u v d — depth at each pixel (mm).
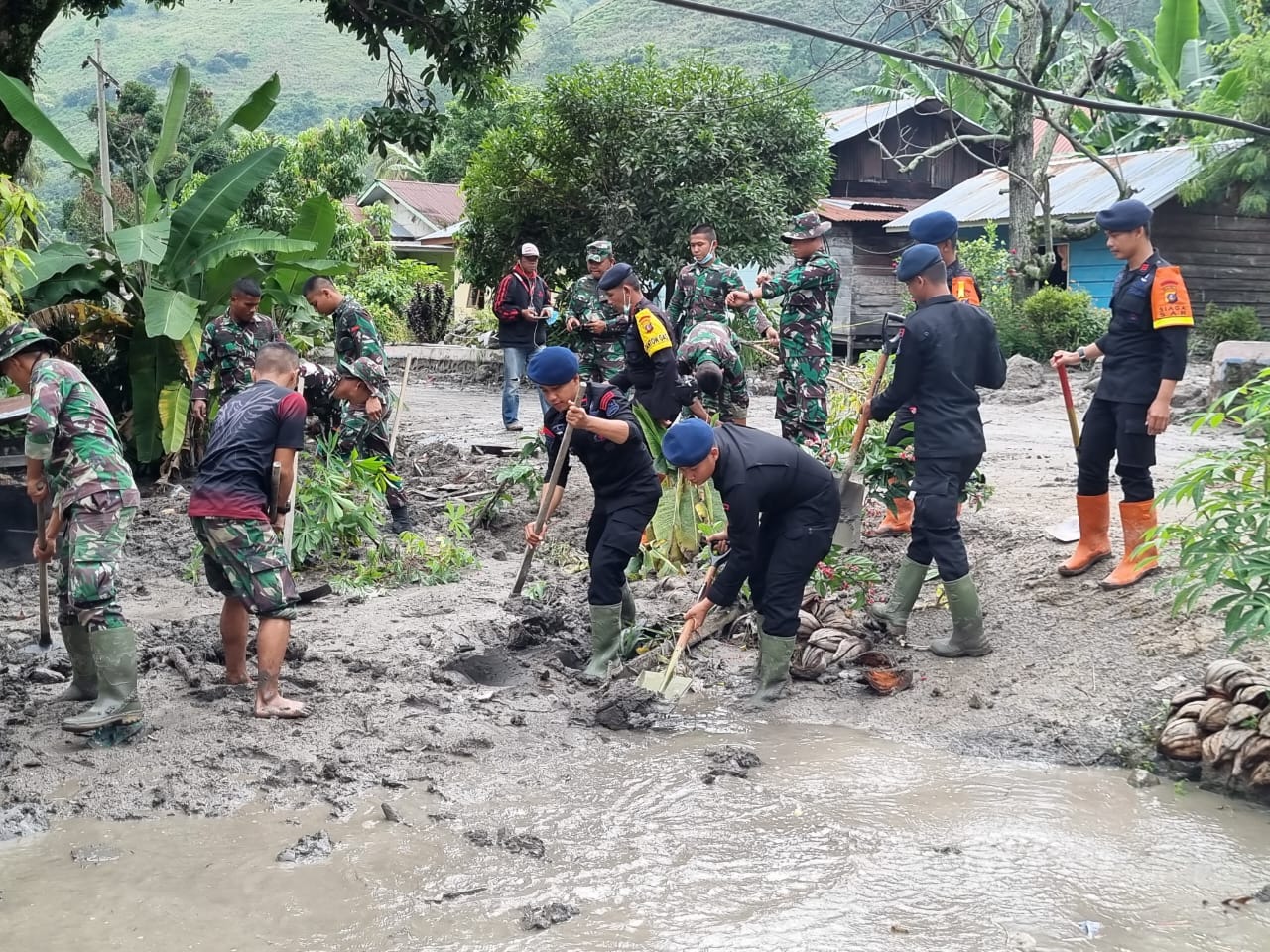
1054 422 13930
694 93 18953
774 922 3992
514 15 14203
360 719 5727
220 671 6250
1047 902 4148
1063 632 6531
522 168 19750
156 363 11000
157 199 11375
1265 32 21938
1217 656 5871
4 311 8578
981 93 21828
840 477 7379
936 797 5047
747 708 6148
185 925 3934
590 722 5910
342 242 28250
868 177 30641
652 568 8203
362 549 8805
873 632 6969
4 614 7340
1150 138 28359
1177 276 6316
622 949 3812
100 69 12586
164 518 9828
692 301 9750
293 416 5715
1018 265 21984
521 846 4520
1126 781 5258
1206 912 4086
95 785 4961
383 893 4156
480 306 26109
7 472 8344
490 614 7320
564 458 6715
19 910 4008
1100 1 26406
